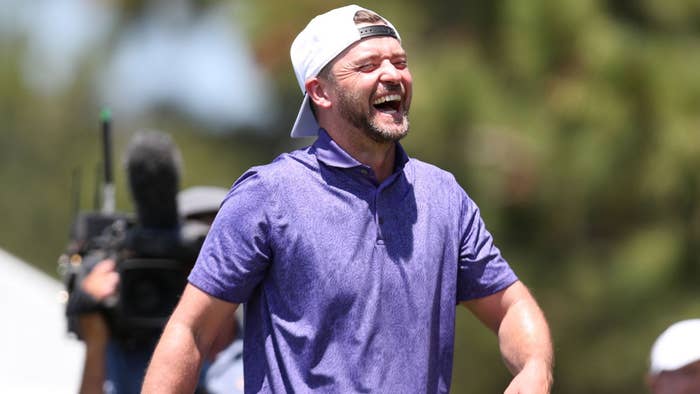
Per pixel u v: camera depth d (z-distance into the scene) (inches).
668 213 1429.6
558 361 1465.3
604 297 1440.7
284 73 1456.7
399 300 489.4
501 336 514.6
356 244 490.0
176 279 701.3
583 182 1364.4
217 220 504.4
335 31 501.4
